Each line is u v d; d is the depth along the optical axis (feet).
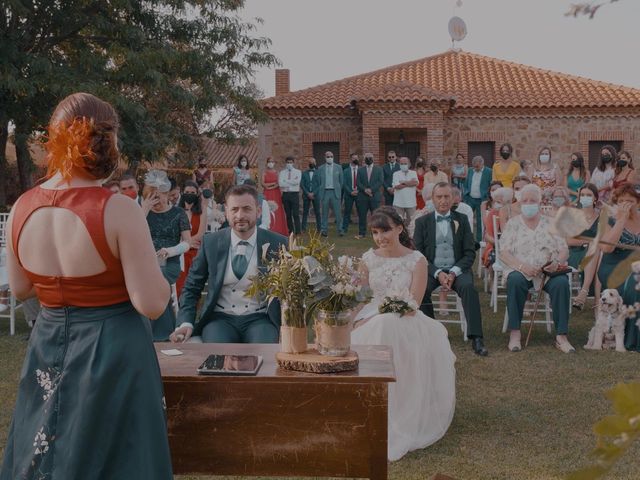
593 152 67.56
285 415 9.50
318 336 10.12
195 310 14.20
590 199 25.50
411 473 12.57
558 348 21.53
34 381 7.43
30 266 7.41
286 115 67.82
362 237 53.47
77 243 7.16
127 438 7.25
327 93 70.28
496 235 27.20
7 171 66.80
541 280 21.83
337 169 54.95
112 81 50.31
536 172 39.70
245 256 14.12
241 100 57.41
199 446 9.61
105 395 7.18
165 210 22.02
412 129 67.51
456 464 12.92
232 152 131.23
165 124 55.67
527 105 66.23
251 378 9.42
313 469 9.55
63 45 54.80
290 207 55.26
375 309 16.06
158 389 7.59
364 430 9.44
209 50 54.85
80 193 7.27
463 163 57.52
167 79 54.03
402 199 53.26
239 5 55.72
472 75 76.02
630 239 21.01
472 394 17.07
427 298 21.91
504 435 14.34
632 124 66.49
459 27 83.35
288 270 10.20
